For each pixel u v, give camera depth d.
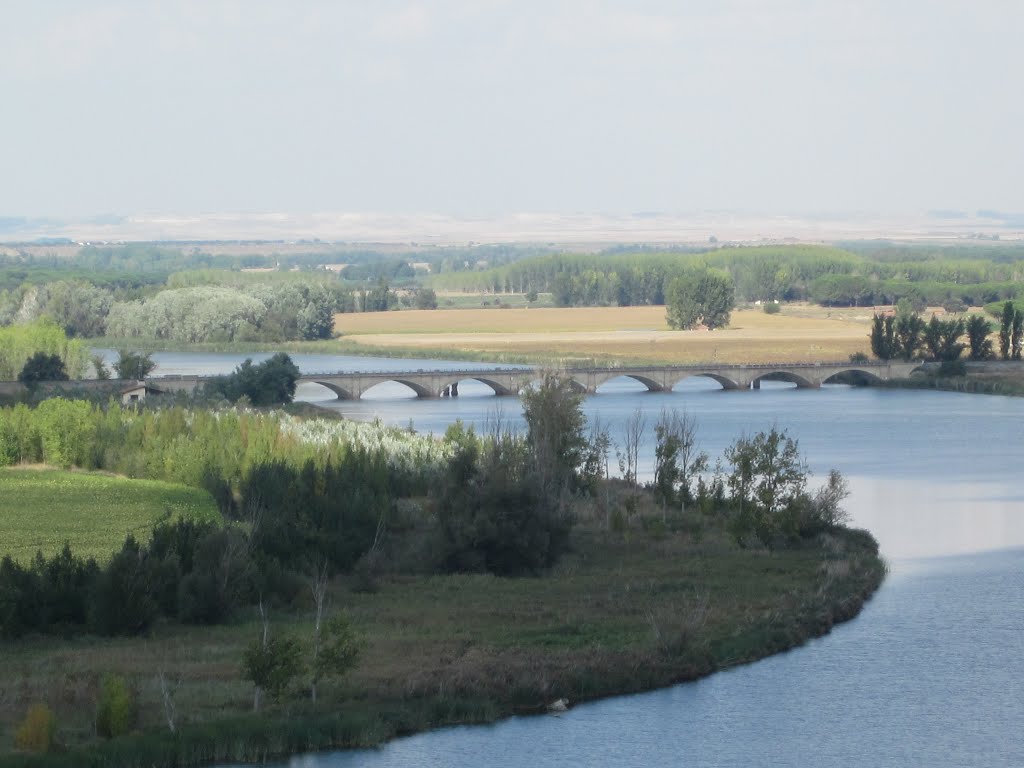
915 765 139.12
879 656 173.38
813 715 152.50
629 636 174.88
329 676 151.50
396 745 142.50
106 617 173.38
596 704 155.88
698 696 158.38
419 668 158.75
